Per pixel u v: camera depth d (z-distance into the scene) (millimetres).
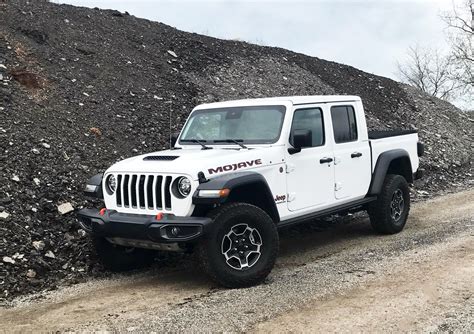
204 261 5371
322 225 9000
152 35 16297
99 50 13320
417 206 10492
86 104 10594
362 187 7465
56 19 13805
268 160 5984
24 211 6895
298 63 19625
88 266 6293
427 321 4574
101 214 5711
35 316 4914
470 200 10852
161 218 5301
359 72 21688
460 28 28766
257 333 4391
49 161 8227
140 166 5719
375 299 5141
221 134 6645
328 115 6984
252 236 5637
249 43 19594
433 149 16219
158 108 11914
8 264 5855
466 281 5594
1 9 12672
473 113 24156
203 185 5328
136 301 5285
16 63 10711
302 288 5527
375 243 7539
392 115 18766
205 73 15258
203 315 4816
